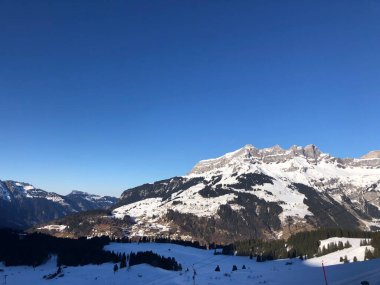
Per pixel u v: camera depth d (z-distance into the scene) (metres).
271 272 198.88
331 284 110.25
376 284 95.62
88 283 185.88
